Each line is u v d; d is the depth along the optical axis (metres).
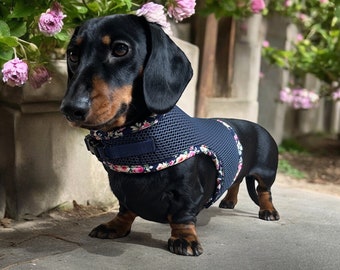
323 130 2.09
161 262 0.51
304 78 1.77
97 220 0.67
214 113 1.19
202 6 1.09
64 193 0.70
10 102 0.65
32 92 0.63
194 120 0.56
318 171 1.29
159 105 0.48
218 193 0.58
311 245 0.60
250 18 1.27
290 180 1.14
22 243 0.57
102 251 0.54
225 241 0.59
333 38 1.42
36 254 0.53
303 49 1.46
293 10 1.42
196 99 1.14
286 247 0.58
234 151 0.59
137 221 0.67
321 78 1.50
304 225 0.69
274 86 1.55
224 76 1.26
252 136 0.66
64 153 0.69
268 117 1.55
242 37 1.27
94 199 0.74
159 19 0.58
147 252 0.54
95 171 0.73
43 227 0.63
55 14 0.56
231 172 0.59
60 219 0.67
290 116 1.78
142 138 0.50
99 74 0.46
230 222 0.68
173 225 0.54
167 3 0.64
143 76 0.48
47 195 0.68
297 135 1.84
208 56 1.14
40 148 0.67
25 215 0.66
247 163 0.65
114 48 0.48
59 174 0.69
